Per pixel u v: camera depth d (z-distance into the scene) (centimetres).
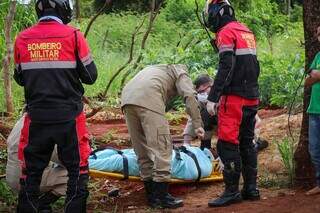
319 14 619
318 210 553
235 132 606
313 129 592
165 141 649
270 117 1063
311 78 581
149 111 644
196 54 1420
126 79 1479
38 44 521
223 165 617
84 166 532
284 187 673
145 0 2531
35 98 521
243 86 601
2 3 1177
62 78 519
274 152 797
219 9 606
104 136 995
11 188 642
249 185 630
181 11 2150
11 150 614
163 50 1478
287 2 2369
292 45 1838
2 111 1075
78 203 527
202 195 697
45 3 532
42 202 616
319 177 606
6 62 1046
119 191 739
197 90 787
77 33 527
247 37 609
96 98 1365
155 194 652
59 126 518
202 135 656
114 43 1969
